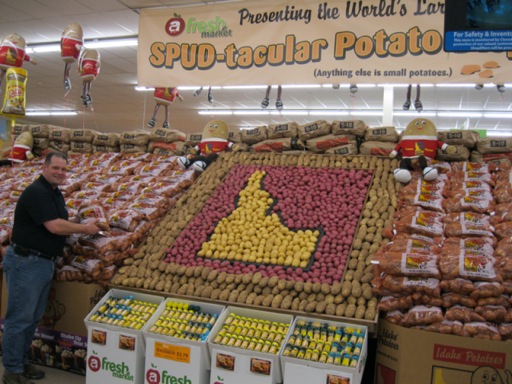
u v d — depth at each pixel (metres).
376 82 4.84
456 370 2.87
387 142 5.05
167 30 5.55
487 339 2.83
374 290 3.21
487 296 2.96
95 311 3.64
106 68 11.77
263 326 3.26
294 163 5.20
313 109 15.17
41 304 3.69
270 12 5.21
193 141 6.04
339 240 3.83
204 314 3.46
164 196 4.85
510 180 4.00
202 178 5.27
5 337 3.49
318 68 5.02
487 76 4.59
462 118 14.82
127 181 5.33
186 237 4.26
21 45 5.70
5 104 5.61
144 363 3.38
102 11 8.12
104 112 18.14
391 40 4.80
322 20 5.01
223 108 16.09
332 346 2.96
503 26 3.23
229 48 5.34
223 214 4.50
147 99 15.38
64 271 3.93
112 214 4.26
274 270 3.62
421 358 2.94
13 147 6.63
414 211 3.85
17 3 8.00
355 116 15.89
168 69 5.55
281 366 2.95
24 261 3.49
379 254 3.34
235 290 3.53
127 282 3.82
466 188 4.01
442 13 4.67
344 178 4.67
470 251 3.16
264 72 5.21
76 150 6.71
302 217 4.21
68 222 3.58
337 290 3.30
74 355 3.82
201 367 3.12
